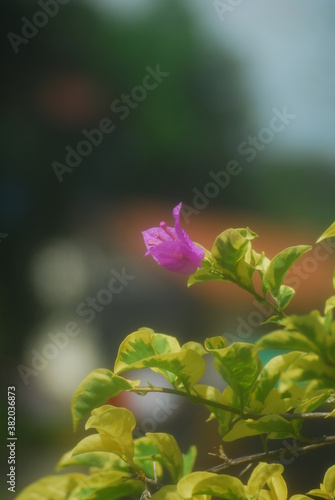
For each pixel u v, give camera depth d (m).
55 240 8.52
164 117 10.37
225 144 10.71
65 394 5.49
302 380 1.15
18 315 7.38
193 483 1.37
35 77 9.65
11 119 9.41
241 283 1.68
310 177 10.00
